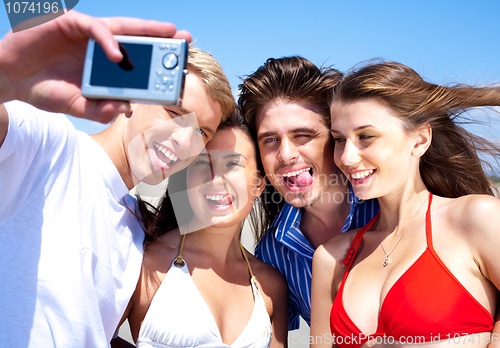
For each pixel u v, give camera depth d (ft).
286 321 3.49
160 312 2.93
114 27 1.78
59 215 2.48
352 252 2.96
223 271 3.29
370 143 2.73
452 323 2.42
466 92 2.86
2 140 2.06
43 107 1.73
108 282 2.66
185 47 1.77
